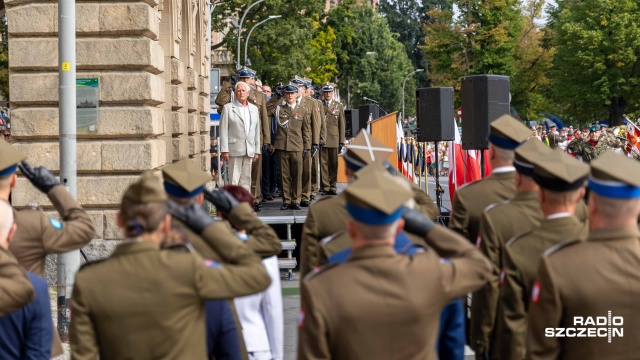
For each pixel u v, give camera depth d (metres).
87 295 5.61
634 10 92.19
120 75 18.45
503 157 8.52
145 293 5.57
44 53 18.25
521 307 6.95
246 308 7.80
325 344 5.27
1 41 59.56
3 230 6.14
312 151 22.36
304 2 71.62
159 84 19.55
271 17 65.44
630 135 34.34
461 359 6.68
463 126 17.14
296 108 21.95
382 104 136.12
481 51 75.50
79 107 17.97
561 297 5.75
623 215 5.80
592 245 5.81
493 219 7.69
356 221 5.35
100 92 18.45
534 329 5.84
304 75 73.75
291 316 14.95
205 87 34.97
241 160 20.94
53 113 18.34
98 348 5.69
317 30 93.62
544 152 7.00
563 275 5.76
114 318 5.57
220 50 80.19
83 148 18.41
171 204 5.79
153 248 5.66
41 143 18.44
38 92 18.28
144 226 5.63
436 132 19.30
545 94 99.62
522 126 8.50
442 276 5.39
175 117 26.12
